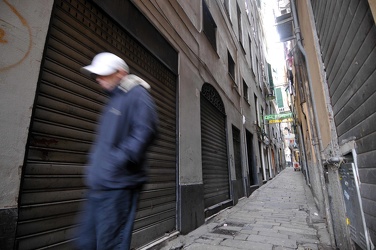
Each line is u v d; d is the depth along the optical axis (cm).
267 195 979
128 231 122
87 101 263
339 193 301
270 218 562
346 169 262
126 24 342
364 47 176
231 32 1041
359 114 205
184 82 518
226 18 986
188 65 550
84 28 269
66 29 244
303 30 480
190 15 595
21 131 184
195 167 511
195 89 570
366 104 186
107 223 117
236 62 1083
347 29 208
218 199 656
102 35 297
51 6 223
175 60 499
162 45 450
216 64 773
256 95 1539
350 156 254
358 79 198
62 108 230
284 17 571
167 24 467
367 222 204
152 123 135
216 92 749
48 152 211
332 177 340
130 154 124
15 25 189
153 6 418
